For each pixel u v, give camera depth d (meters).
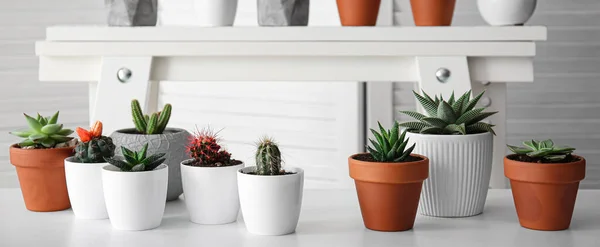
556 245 1.11
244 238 1.15
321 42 1.61
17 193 1.47
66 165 1.25
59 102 2.78
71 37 1.63
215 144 1.25
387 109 2.62
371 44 1.61
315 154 2.64
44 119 1.34
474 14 2.59
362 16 1.66
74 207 1.27
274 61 1.64
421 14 1.66
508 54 1.61
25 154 1.27
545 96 2.63
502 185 1.77
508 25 1.65
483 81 1.67
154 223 1.21
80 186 1.25
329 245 1.12
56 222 1.25
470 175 1.25
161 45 1.62
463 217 1.28
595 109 2.63
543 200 1.17
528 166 1.16
